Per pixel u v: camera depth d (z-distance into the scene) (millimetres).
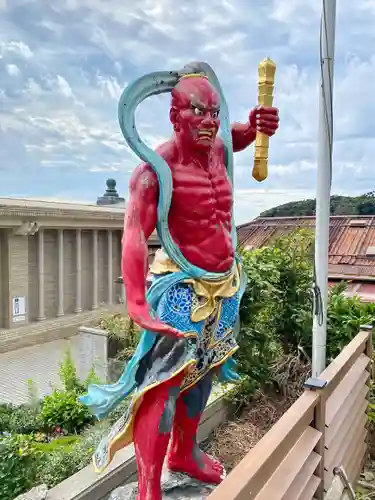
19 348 12320
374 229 9461
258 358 5270
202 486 3137
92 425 6293
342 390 3604
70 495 3668
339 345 5617
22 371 10250
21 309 12898
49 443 5824
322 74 3877
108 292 15523
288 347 5758
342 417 3469
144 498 2688
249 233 10375
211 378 3043
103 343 7914
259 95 2998
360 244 9102
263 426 5047
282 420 2523
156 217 2605
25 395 8656
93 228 14695
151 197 2574
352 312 5922
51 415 6547
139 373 2734
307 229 6996
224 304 2836
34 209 12336
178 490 3082
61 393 6977
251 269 5180
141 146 2516
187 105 2588
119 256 15961
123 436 2762
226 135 2969
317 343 4023
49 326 13336
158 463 2682
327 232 3986
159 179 2559
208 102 2588
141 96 2547
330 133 3928
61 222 13453
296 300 5664
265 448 2225
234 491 1884
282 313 5672
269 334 5426
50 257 13812
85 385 7195
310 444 2684
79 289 14414
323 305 4000
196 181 2658
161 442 2660
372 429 4805
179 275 2643
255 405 5391
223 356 2932
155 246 9789
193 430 3113
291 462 2469
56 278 13922
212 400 5039
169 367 2594
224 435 4820
